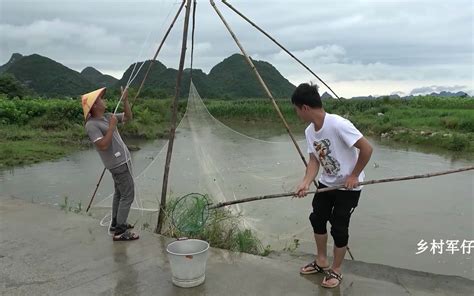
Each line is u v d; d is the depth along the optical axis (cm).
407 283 377
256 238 539
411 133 2183
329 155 350
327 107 3119
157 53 550
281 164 925
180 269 365
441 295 354
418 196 970
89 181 1168
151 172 910
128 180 478
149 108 2920
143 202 701
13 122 2144
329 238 643
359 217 818
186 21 502
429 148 1872
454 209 867
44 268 414
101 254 446
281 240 560
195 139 976
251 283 377
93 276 396
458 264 607
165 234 519
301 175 804
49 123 2167
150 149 1872
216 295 357
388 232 734
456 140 1805
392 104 3903
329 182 363
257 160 941
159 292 364
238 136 1180
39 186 1108
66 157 1580
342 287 368
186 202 541
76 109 2306
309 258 448
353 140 333
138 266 417
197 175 762
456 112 2780
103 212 714
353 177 343
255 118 3769
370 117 3042
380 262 613
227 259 430
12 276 398
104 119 470
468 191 1015
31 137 1911
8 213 584
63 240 486
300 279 384
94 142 446
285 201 689
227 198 617
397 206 887
